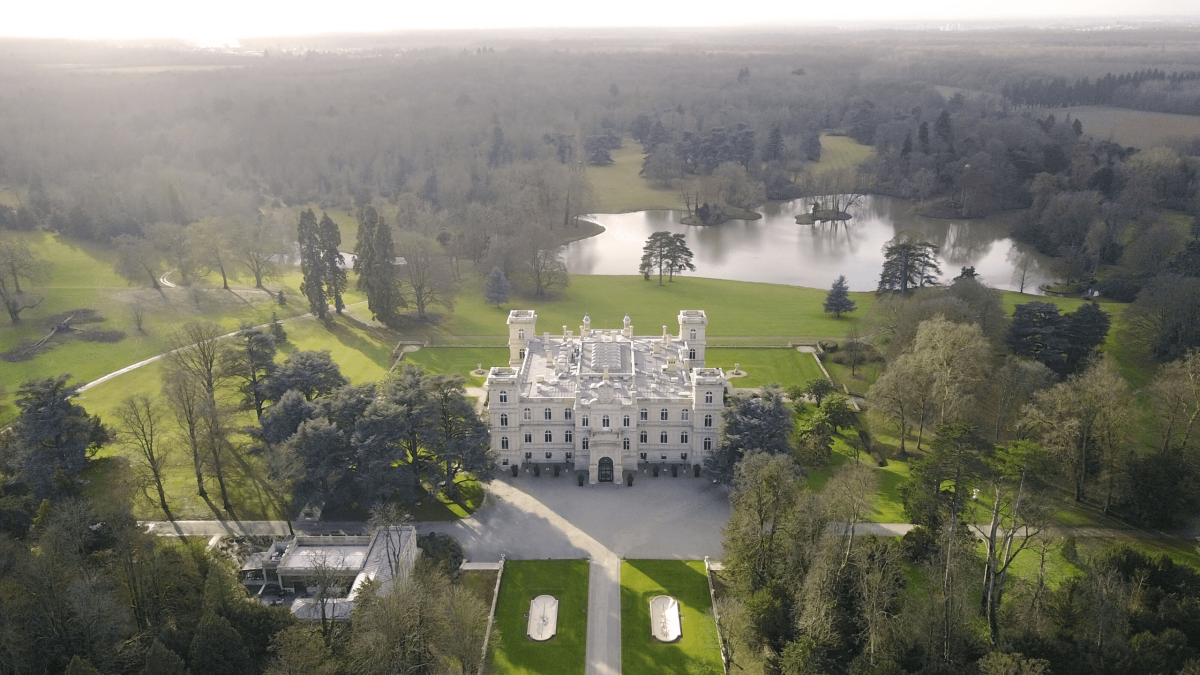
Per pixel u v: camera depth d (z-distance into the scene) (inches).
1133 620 5029.5
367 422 6609.3
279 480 6412.4
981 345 7455.7
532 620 5570.9
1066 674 4670.3
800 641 4803.2
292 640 4542.3
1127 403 6894.7
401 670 4488.2
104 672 4554.6
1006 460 5620.1
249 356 7652.6
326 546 5979.3
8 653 4488.2
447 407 6870.1
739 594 5457.7
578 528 6560.0
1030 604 5201.8
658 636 5442.9
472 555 6215.6
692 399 7229.3
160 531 6392.7
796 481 6230.3
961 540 5442.9
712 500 6934.1
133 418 6958.7
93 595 4685.0
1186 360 7342.5
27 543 5743.1
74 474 6830.7
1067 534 6259.8
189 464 7362.2
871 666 4621.1
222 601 4950.8
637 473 7313.0
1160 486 6289.4
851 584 5236.2
